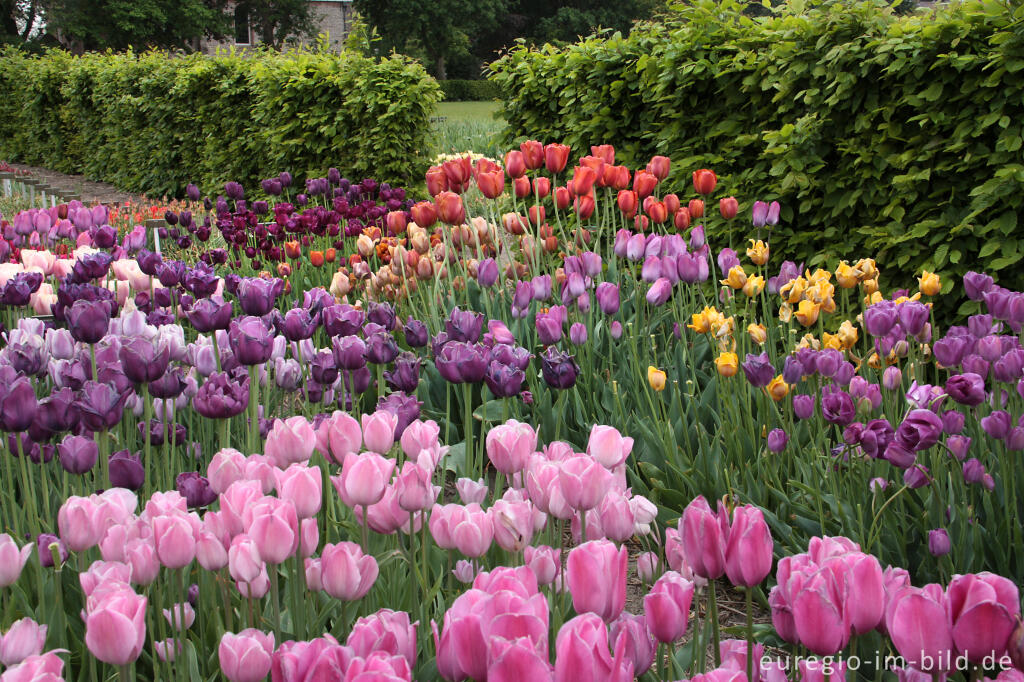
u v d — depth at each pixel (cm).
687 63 566
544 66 691
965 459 256
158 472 244
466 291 446
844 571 115
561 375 250
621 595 121
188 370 307
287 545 146
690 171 587
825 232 505
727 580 295
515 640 93
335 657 111
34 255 395
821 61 484
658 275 388
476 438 382
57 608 164
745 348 380
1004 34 412
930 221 449
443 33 5212
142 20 3734
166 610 183
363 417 181
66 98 1875
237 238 604
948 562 234
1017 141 421
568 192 465
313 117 1034
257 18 4584
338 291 484
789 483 288
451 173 433
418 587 204
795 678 133
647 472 315
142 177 1526
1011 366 254
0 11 3969
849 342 309
